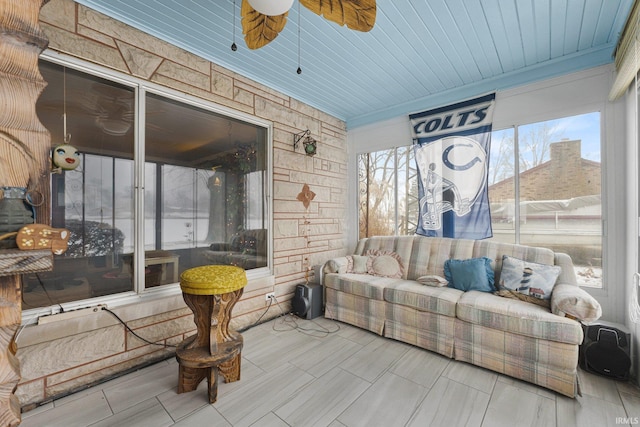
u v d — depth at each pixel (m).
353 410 1.74
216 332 1.87
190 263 2.58
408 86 3.31
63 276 1.91
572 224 2.68
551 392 1.92
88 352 1.95
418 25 2.22
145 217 2.29
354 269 3.42
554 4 2.00
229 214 2.90
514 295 2.41
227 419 1.65
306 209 3.68
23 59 0.94
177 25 2.22
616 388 1.96
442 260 3.09
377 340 2.71
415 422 1.64
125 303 2.15
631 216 2.25
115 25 2.11
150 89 2.30
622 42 2.10
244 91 2.99
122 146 2.18
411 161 3.80
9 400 0.92
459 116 3.33
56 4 1.87
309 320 3.21
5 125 0.92
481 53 2.62
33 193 0.97
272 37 1.65
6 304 0.92
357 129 4.29
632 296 1.98
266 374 2.12
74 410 1.71
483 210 3.14
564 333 1.88
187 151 2.58
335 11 1.38
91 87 2.04
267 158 3.25
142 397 1.84
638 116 1.97
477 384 2.01
